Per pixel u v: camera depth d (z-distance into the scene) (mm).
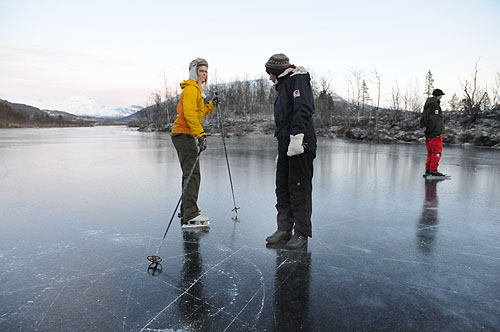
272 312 1901
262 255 2744
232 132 30719
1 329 1745
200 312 1905
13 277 2350
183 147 3488
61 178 6578
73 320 1827
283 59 2951
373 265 2531
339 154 11164
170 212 4098
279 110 2992
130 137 25656
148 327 1761
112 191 5324
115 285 2232
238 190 5367
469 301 2008
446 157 9883
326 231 3326
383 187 5559
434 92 6371
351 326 1759
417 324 1776
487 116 22609
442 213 3982
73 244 3010
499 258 2658
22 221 3721
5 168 8031
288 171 3014
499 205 4367
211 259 2666
